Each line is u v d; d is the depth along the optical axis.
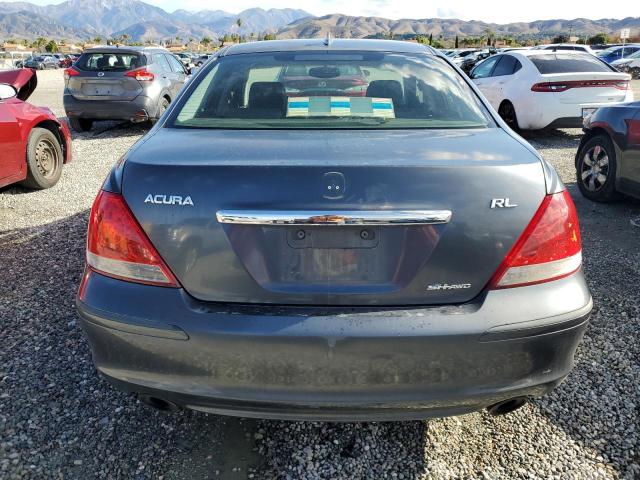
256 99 2.63
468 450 2.34
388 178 1.82
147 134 2.40
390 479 2.19
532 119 9.34
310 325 1.81
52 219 5.34
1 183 5.71
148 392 1.96
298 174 1.83
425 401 1.86
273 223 1.80
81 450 2.32
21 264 4.23
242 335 1.81
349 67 2.86
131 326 1.88
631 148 5.25
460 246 1.83
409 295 1.85
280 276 1.86
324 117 2.49
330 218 1.78
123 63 10.12
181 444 2.37
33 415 2.51
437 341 1.81
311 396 1.86
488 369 1.86
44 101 16.67
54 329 3.26
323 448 2.36
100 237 1.94
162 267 1.88
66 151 6.90
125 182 1.92
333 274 1.85
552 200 1.92
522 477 2.19
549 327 1.87
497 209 1.85
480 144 2.14
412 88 2.71
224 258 1.84
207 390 1.89
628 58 29.72
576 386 2.74
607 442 2.37
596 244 4.68
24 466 2.22
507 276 1.87
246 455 2.31
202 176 1.85
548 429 2.45
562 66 9.59
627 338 3.17
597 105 9.19
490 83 10.63
